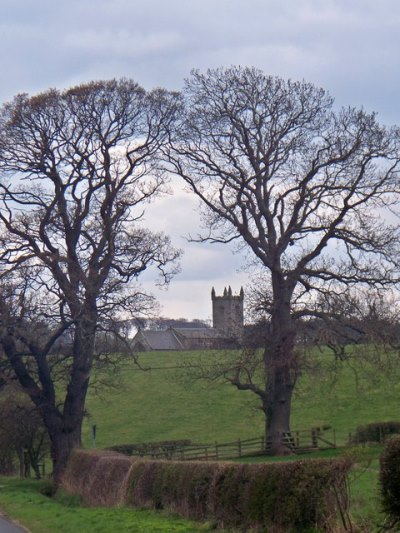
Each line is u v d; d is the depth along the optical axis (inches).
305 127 1802.4
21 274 1551.4
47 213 1593.3
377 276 1744.6
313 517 622.8
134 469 1003.9
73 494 1286.9
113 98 1638.8
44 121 1603.1
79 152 1638.8
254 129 1820.9
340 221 1772.9
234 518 723.4
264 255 1838.1
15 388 1667.1
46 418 1689.2
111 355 1743.4
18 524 959.0
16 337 1581.0
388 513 522.9
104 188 1664.6
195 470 827.4
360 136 1749.5
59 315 1592.0
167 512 868.6
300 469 642.8
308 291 1779.0
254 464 716.0
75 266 1592.0
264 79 1806.1
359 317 1706.4
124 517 860.6
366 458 613.0
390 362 1721.2
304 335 1761.8
